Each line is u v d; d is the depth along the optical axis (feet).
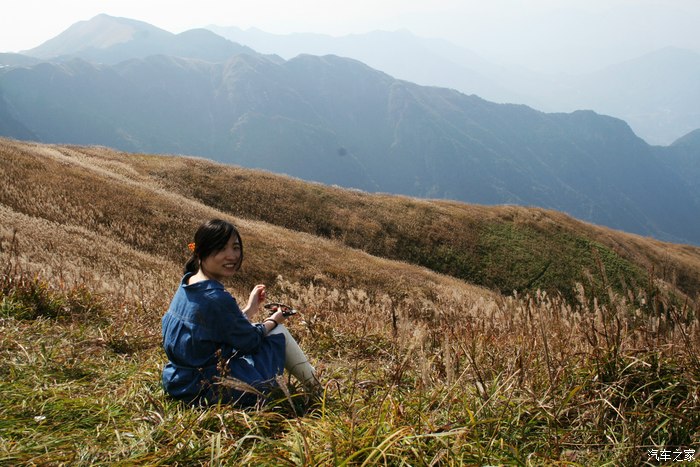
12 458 8.02
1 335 15.37
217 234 11.49
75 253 61.77
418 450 8.45
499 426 9.59
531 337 14.17
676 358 11.68
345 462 7.79
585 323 13.35
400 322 17.67
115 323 19.35
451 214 172.45
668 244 234.17
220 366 10.81
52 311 20.13
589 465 9.13
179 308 11.59
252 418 9.69
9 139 131.85
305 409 11.53
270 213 147.13
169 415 10.11
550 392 10.84
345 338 19.53
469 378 12.11
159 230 98.43
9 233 52.90
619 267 164.96
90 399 10.93
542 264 158.92
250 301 13.24
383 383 12.91
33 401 10.66
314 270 101.71
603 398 10.48
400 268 121.19
